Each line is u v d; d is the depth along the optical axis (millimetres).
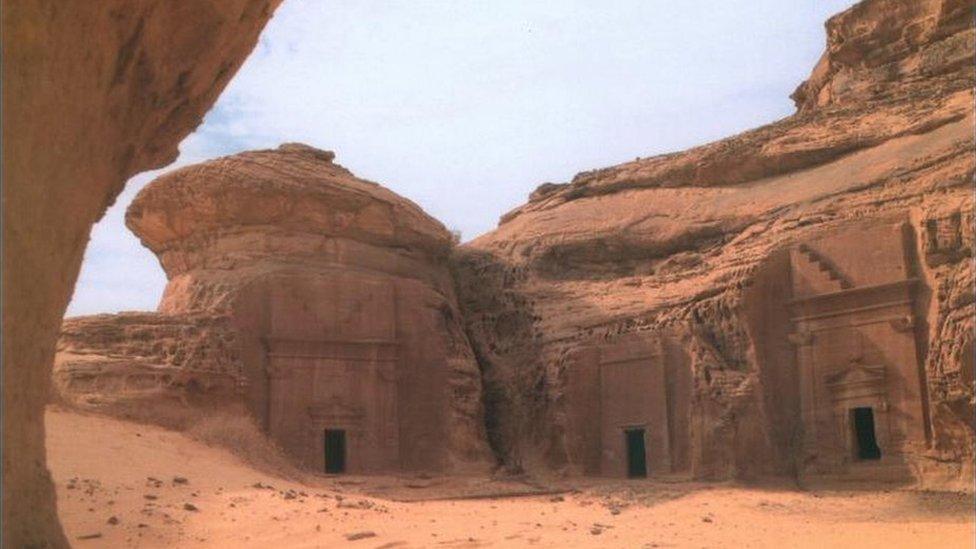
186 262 44406
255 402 39500
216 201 42875
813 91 62781
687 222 49406
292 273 41750
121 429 30062
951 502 28609
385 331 43438
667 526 22797
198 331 37688
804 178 46344
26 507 7832
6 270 6742
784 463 36781
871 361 35312
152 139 12727
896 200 36906
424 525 21188
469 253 57375
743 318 37969
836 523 23984
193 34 11172
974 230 29234
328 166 46688
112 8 9078
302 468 38594
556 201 59562
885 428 34438
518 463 44906
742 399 36594
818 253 37844
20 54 7023
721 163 51000
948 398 31594
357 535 18422
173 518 19281
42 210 7867
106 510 19094
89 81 8938
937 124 42125
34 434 8117
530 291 51250
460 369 45250
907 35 52594
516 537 19594
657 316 42188
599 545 18391
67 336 36594
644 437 40906
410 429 43531
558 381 44000
